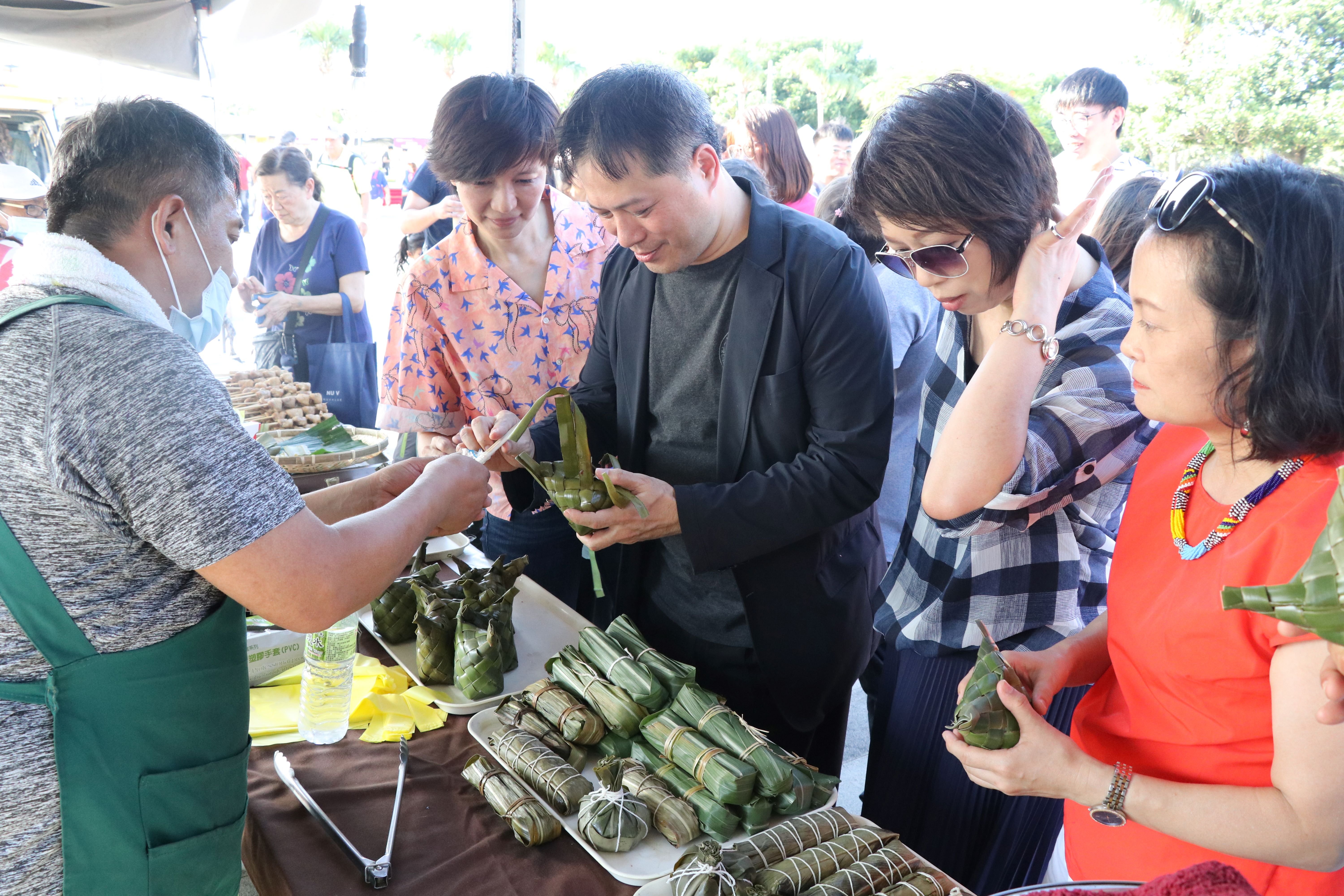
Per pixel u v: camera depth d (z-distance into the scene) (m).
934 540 1.59
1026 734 1.03
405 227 3.73
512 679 1.60
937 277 1.34
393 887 1.14
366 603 1.13
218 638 1.10
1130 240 1.64
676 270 1.60
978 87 1.26
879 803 1.73
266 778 1.34
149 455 0.94
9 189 3.48
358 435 2.78
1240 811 0.92
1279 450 0.89
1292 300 0.83
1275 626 0.89
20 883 1.00
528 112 2.10
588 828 1.20
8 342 0.97
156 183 1.07
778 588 1.69
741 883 1.12
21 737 0.98
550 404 2.39
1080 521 1.52
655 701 1.40
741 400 1.65
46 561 0.97
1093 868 1.19
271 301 3.60
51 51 4.35
